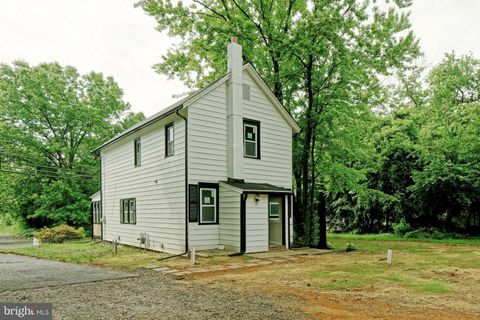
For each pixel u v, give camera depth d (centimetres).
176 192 1305
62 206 2830
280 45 1600
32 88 2828
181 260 1130
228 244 1263
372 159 2277
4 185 2903
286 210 1398
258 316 521
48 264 1140
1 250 1698
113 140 1870
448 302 604
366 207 2403
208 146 1300
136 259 1217
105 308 570
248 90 1429
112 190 1944
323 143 1783
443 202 2091
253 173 1403
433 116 2302
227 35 1648
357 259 1155
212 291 697
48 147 2848
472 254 1284
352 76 1611
